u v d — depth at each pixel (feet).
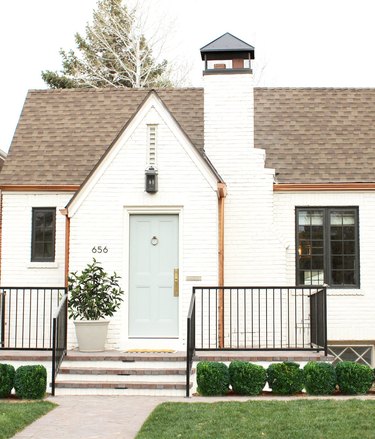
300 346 49.32
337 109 59.88
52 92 61.36
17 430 29.25
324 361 39.86
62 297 42.01
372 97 61.21
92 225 45.55
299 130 57.72
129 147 46.01
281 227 52.54
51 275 51.96
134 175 45.85
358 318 52.19
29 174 53.52
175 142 45.93
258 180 51.16
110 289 44.83
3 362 40.63
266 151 55.67
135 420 31.22
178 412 31.60
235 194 51.11
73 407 34.17
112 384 37.91
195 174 45.70
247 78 51.98
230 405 32.96
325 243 52.75
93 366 40.40
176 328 45.14
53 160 54.80
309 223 53.06
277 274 50.21
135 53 108.47
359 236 52.80
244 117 51.67
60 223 52.42
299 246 52.85
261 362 40.04
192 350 39.63
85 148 55.98
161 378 38.86
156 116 46.09
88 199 45.73
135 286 45.55
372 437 26.99
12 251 52.39
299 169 53.83
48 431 29.17
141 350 43.80
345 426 28.50
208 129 51.78
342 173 53.47
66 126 58.03
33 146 56.13
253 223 50.80
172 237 45.91
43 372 36.88
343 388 36.60
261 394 37.09
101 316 42.70
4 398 36.76
